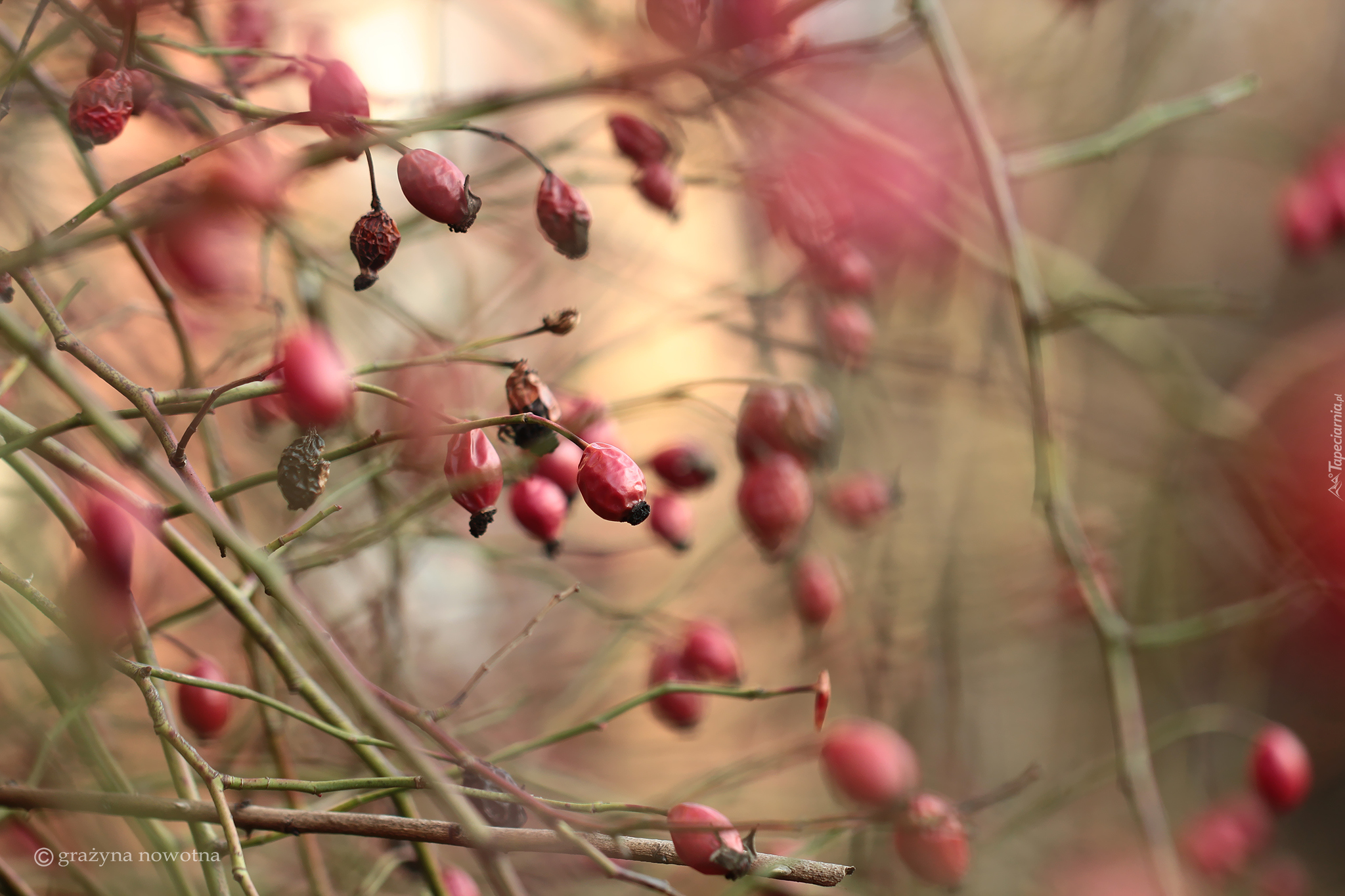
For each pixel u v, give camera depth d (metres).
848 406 1.16
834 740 0.71
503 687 1.06
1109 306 0.78
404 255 0.95
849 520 0.86
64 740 0.75
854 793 0.71
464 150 0.95
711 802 1.01
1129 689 0.80
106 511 0.64
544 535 0.70
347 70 0.64
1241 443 1.06
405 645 0.81
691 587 0.94
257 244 0.76
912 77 1.00
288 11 0.79
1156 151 1.18
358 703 0.60
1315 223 0.92
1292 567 0.99
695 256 1.16
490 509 0.65
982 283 1.09
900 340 1.05
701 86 0.83
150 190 0.71
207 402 0.63
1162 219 1.69
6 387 0.64
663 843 0.63
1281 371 1.36
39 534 0.81
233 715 0.78
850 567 1.18
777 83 0.78
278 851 0.80
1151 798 0.79
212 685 0.64
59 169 0.82
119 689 0.79
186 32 0.74
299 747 0.79
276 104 0.76
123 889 0.75
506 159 0.96
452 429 0.63
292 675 0.65
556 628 1.15
